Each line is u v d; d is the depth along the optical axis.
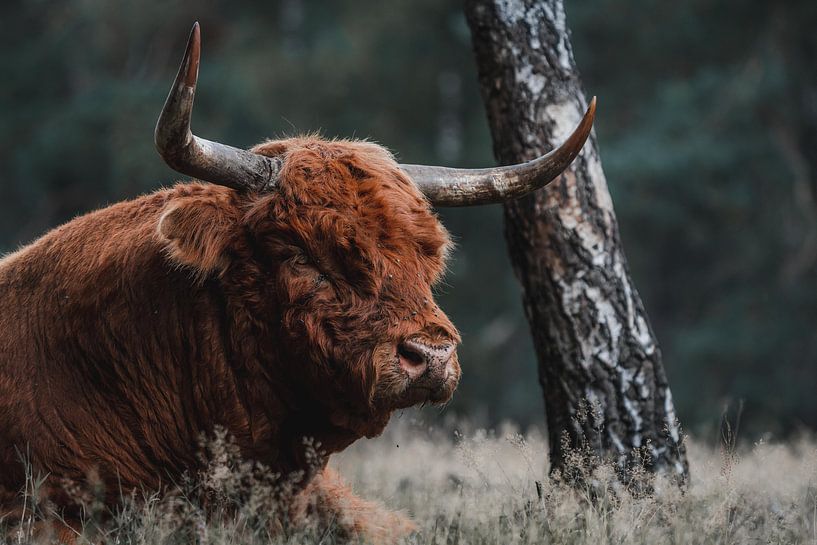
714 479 23.28
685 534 20.09
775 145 98.19
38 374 22.33
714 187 96.44
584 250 24.92
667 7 106.56
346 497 24.02
